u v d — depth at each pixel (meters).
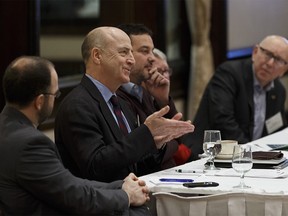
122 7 9.03
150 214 3.80
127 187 3.68
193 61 9.45
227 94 6.29
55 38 8.24
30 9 6.61
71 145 4.08
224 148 4.55
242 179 3.82
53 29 8.23
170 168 4.54
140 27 5.13
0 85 6.43
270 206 3.51
